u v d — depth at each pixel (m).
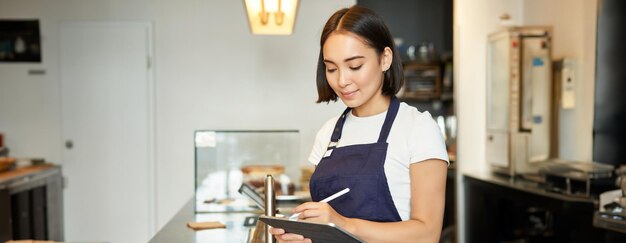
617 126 3.34
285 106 4.96
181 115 4.95
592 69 3.82
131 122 4.95
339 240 1.38
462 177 4.72
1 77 4.97
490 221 4.21
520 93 4.16
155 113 4.95
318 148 1.92
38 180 4.46
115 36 4.92
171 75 4.94
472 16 4.71
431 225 1.53
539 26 4.23
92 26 4.92
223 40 4.94
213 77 4.95
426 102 6.11
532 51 4.15
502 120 4.37
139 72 4.93
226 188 3.23
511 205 3.95
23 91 4.97
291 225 1.41
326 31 1.59
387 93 1.70
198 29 4.93
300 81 4.96
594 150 3.39
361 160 1.66
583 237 3.22
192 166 4.98
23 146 4.99
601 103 3.36
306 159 4.96
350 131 1.75
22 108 4.98
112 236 5.00
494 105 4.54
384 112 1.71
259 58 4.96
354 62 1.54
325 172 1.73
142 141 4.96
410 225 1.51
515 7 4.75
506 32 4.20
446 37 6.06
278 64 4.96
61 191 4.95
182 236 2.59
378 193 1.62
